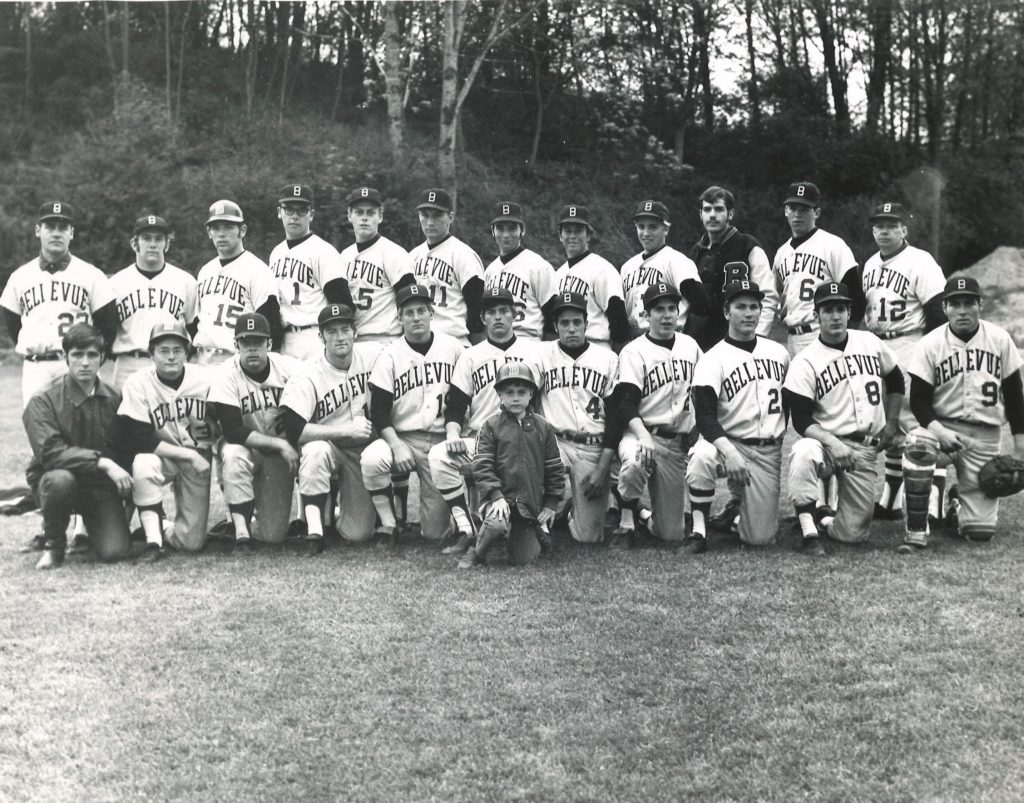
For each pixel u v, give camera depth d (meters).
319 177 23.69
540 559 6.28
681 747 3.80
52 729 3.99
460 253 7.90
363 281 7.99
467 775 3.63
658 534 6.87
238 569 6.12
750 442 6.57
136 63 31.33
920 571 5.80
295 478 6.76
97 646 4.81
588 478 6.71
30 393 7.40
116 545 6.31
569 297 6.78
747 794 3.49
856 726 3.94
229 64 32.56
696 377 6.62
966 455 6.52
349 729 3.97
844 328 6.54
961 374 6.55
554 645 4.78
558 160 30.03
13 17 31.91
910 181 30.91
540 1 24.92
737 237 7.80
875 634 4.82
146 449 6.47
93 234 22.22
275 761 3.74
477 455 6.22
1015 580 5.58
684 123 30.92
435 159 25.48
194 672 4.51
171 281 7.64
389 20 24.62
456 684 4.36
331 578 5.89
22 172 25.03
